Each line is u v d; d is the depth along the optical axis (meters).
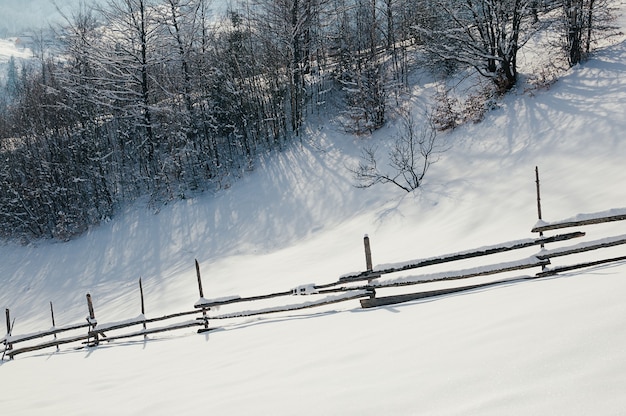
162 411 3.22
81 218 26.52
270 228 21.02
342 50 27.83
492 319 3.17
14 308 22.22
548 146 15.23
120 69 29.34
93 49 28.48
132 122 29.56
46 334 11.84
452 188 15.48
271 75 27.78
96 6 28.03
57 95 29.84
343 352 3.60
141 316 9.98
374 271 7.01
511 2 19.42
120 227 25.22
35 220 27.69
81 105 29.97
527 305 3.34
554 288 3.98
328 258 14.20
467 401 1.87
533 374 1.94
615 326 2.21
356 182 20.81
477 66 21.14
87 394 4.79
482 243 9.88
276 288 11.91
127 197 27.36
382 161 21.05
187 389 3.80
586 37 19.73
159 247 22.73
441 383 2.16
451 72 24.98
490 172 15.53
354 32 29.92
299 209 21.30
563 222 6.25
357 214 18.52
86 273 23.02
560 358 2.02
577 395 1.62
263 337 6.27
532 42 23.06
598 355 1.93
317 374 3.07
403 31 27.78
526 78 20.08
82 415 3.67
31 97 32.66
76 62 30.48
